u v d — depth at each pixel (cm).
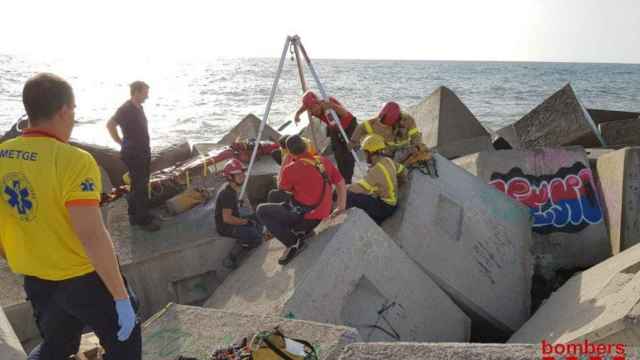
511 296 646
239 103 4441
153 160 932
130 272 634
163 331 421
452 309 563
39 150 245
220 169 865
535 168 837
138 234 695
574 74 13588
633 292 386
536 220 809
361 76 11112
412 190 641
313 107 796
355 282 505
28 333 554
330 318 476
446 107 1241
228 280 611
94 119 3053
